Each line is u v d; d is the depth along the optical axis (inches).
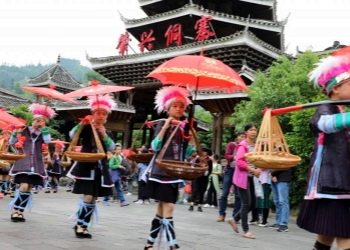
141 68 922.1
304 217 113.1
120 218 305.7
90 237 199.0
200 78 180.5
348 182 104.9
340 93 112.6
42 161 243.0
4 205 336.2
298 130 379.6
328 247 117.2
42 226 226.8
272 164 114.3
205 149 454.9
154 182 161.6
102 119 199.8
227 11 942.4
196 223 305.9
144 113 1106.1
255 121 468.4
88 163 194.2
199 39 822.5
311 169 112.3
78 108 984.3
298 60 497.7
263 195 313.1
